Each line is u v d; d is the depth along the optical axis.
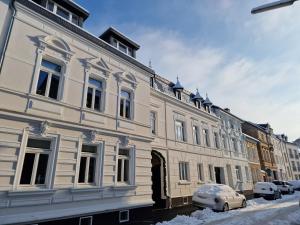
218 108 22.39
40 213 6.97
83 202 8.23
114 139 9.98
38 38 8.05
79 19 10.41
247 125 31.30
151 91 14.69
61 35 8.90
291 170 44.69
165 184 13.80
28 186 7.00
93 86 9.90
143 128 11.73
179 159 15.54
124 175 10.40
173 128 15.99
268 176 32.53
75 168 8.20
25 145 7.09
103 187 8.91
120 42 12.37
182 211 13.06
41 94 8.04
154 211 12.67
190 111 18.28
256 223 10.19
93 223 8.25
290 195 24.25
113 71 10.80
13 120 6.98
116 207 9.12
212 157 19.36
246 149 27.33
